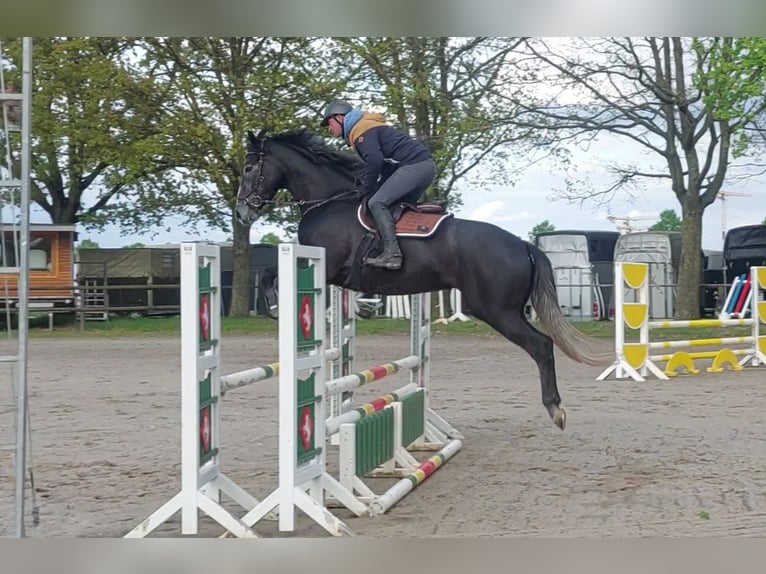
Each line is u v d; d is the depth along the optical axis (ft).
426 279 24.94
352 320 27.91
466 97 76.54
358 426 21.26
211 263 19.15
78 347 63.98
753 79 67.21
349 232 25.26
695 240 79.41
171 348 63.00
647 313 46.42
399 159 25.23
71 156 88.58
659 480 23.36
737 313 66.90
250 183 26.91
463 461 26.21
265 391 41.91
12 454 27.02
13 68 63.16
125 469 25.09
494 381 45.21
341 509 21.12
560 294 96.02
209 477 19.10
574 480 23.53
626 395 39.96
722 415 34.32
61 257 89.61
